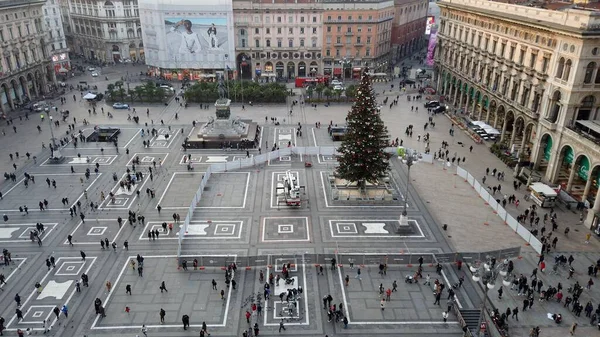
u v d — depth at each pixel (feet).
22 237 173.99
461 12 319.27
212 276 152.35
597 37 185.06
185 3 399.85
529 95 232.73
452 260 156.35
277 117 325.42
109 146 265.75
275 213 191.21
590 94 198.29
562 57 203.82
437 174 230.89
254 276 152.05
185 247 167.02
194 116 324.60
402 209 194.90
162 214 190.60
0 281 147.33
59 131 290.15
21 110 334.85
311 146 265.13
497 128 277.64
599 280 149.79
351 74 440.86
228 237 173.58
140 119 316.60
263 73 434.30
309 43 426.92
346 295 143.02
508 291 144.77
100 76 440.86
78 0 491.31
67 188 213.05
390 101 362.74
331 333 127.95
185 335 127.13
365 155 192.95
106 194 207.21
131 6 483.51
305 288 146.20
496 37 269.23
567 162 209.56
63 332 128.06
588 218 180.86
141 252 164.86
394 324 131.13
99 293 143.74
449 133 289.74
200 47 415.44
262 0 411.34
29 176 221.25
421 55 557.74
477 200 204.13
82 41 516.32
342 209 195.00
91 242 170.81
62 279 150.30
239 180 222.48
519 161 227.61
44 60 371.35
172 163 242.99
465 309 135.23
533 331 124.47
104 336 126.72
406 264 157.58
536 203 199.11
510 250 156.56
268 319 133.28
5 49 324.19
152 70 437.99
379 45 446.19
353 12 417.69
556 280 149.18
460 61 326.65
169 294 143.23
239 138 270.87
